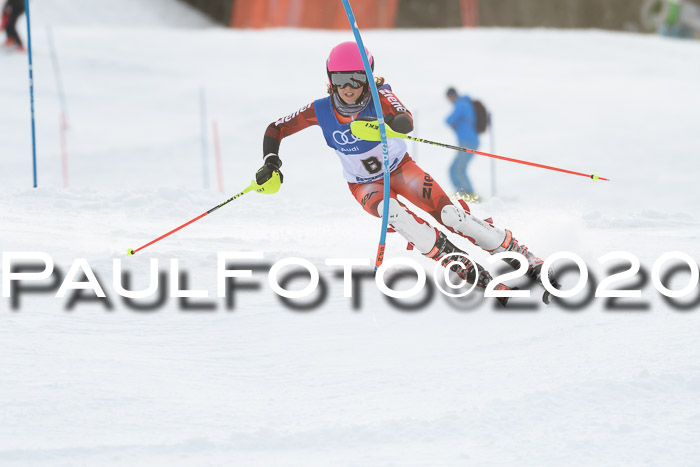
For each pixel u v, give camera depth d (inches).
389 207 630.5
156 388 426.0
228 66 3029.0
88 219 924.0
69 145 2177.7
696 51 3400.6
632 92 2704.2
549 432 370.6
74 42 3235.7
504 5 5866.1
